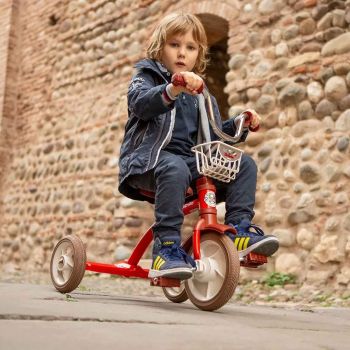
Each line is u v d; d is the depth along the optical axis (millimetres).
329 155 4340
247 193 2078
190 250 2186
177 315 1629
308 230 4344
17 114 8727
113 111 6969
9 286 2604
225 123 2324
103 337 1047
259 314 2090
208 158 2010
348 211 4129
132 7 6996
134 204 6270
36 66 8492
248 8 5270
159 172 1953
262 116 4898
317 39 4617
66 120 7703
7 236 8219
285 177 4594
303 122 4574
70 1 8000
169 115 2090
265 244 1961
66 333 1060
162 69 2184
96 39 7453
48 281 4688
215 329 1340
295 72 4707
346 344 1274
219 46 7273
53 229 7410
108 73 7191
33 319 1253
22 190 8164
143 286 4715
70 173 7367
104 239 6555
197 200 2141
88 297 2252
